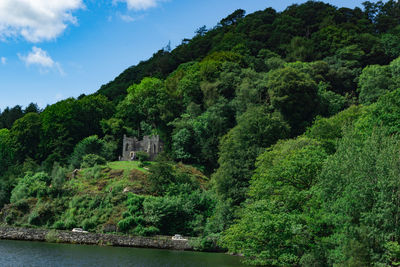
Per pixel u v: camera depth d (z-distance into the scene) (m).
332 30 126.25
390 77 92.44
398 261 26.61
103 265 34.47
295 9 154.62
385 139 33.00
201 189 73.81
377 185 28.56
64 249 45.06
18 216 63.84
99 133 108.25
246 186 61.44
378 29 142.12
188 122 95.12
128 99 111.75
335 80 104.50
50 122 99.12
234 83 101.50
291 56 122.75
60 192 69.06
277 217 33.84
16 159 99.50
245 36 142.75
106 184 71.88
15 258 36.16
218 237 54.50
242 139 73.06
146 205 60.97
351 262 25.59
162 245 53.72
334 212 30.61
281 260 33.81
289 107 83.56
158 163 73.88
